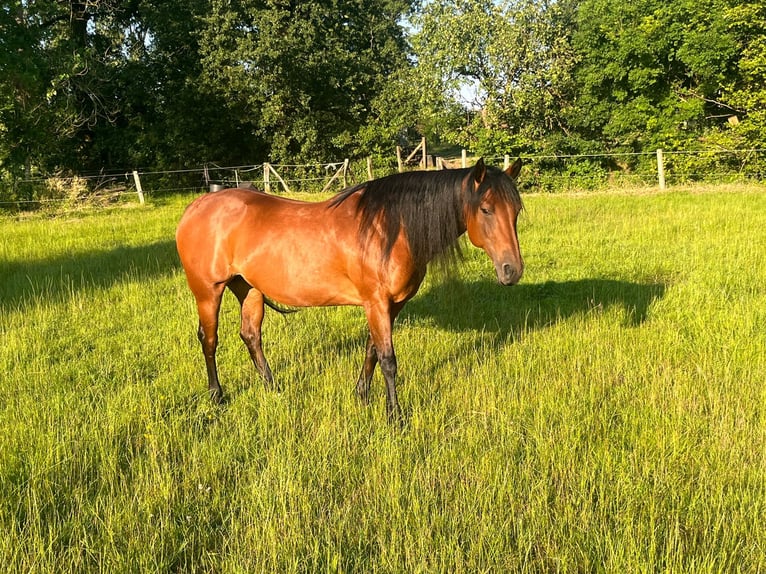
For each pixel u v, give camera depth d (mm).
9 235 12227
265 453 3586
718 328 5488
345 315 6543
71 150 22016
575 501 2965
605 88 20500
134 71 22203
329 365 4984
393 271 3875
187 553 2781
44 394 4492
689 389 4215
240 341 5805
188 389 4668
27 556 2605
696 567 2518
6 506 2996
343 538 2816
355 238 3926
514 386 4336
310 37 21969
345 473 3346
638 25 19062
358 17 25719
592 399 4090
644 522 2830
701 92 18891
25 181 17859
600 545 2693
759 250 8227
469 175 3695
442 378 4680
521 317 6254
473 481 3174
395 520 2891
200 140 23016
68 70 18328
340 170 21641
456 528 2812
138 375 4953
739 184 16859
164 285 8016
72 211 16859
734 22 16984
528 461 3336
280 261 4145
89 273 8500
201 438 3865
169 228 12844
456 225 3842
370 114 25266
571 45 21172
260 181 22484
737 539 2740
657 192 16438
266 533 2783
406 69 24453
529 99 20203
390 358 3967
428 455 3443
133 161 23078
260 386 4695
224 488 3268
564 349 5199
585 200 15391
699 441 3582
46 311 6719
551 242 10023
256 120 23312
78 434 3781
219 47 21938
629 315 5949
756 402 3982
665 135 18766
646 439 3564
